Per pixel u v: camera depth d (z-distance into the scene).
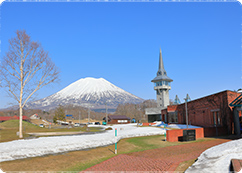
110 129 45.59
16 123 52.44
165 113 57.84
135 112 183.62
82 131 38.38
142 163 12.93
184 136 22.55
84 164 13.38
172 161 13.01
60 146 18.34
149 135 30.08
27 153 15.56
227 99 28.91
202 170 9.67
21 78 27.73
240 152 10.92
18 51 27.81
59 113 103.56
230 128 28.22
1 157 14.12
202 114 37.16
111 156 15.84
